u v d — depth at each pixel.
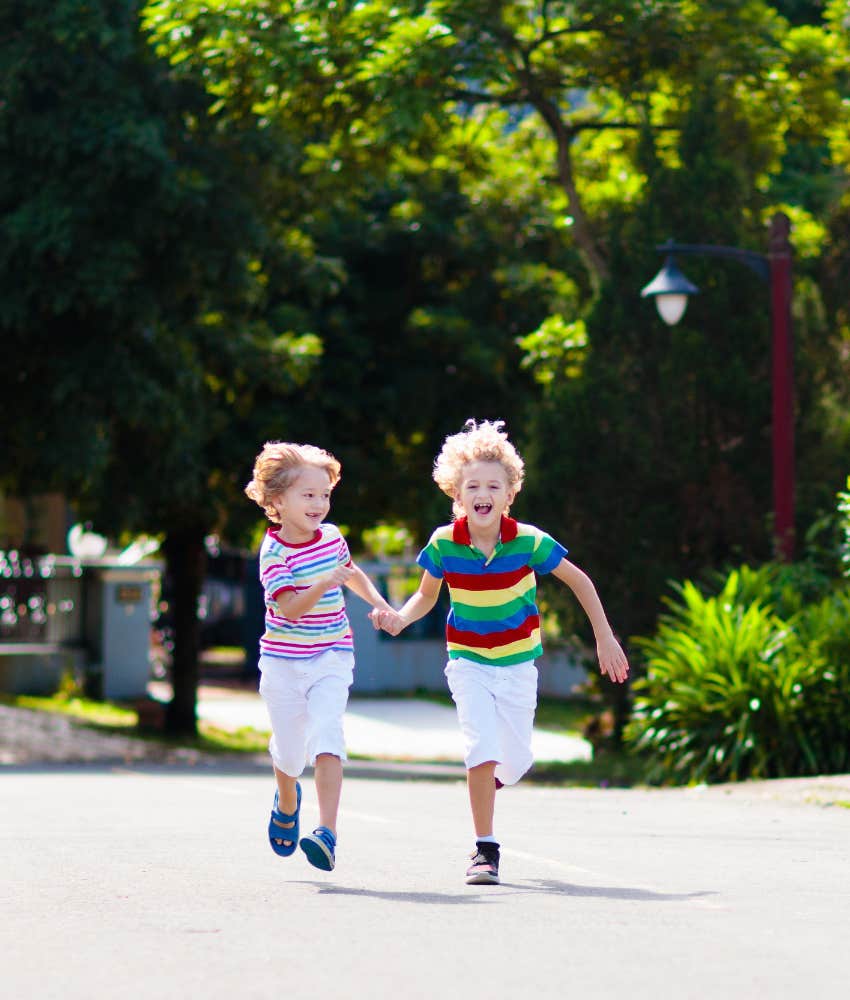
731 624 21.53
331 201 34.81
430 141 31.31
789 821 14.36
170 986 6.48
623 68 30.39
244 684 59.62
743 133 28.73
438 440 41.09
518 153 36.50
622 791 19.48
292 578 9.62
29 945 7.43
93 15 29.61
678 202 26.77
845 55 30.05
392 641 59.00
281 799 10.12
